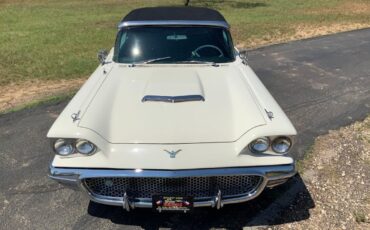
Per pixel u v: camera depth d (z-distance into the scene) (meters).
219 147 3.15
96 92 3.77
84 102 3.57
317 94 6.93
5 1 23.20
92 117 3.31
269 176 3.16
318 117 5.91
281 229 3.47
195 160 3.07
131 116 3.39
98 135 3.16
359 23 15.30
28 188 4.04
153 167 3.04
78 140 3.10
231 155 3.12
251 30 13.28
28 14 17.19
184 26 4.56
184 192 3.22
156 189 3.21
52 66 8.59
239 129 3.27
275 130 3.15
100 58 4.71
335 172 4.36
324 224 3.52
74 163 3.11
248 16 16.94
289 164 3.19
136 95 3.68
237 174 3.09
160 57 4.41
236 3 21.91
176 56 4.42
